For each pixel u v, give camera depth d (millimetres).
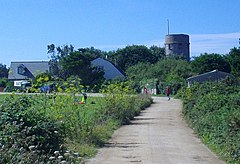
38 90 18953
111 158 15875
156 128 26688
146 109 44344
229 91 30828
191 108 30875
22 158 10117
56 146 13898
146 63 102000
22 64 97875
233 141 15453
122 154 16797
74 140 18547
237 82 36312
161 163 14922
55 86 21562
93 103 30766
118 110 30141
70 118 19156
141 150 17812
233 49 52000
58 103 19078
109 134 22625
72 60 76938
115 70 91750
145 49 115312
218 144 17688
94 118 25391
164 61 92688
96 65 84125
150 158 15906
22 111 13945
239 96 23422
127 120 30609
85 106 22828
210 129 20469
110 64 91625
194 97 32656
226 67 76375
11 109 13828
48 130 13758
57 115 17953
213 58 77750
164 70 87688
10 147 11188
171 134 23547
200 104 27156
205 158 16000
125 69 108812
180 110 42562
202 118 23297
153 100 58188
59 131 14531
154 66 91875
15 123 12703
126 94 34312
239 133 15320
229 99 23625
